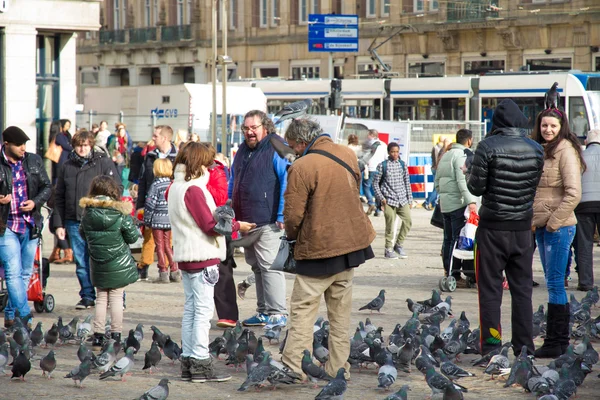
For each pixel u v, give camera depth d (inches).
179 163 398.9
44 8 1016.9
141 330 462.0
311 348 398.9
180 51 2861.7
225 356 460.8
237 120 1619.1
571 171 438.6
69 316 563.8
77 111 1780.3
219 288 523.8
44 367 412.8
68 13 1035.3
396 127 1435.8
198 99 1595.7
